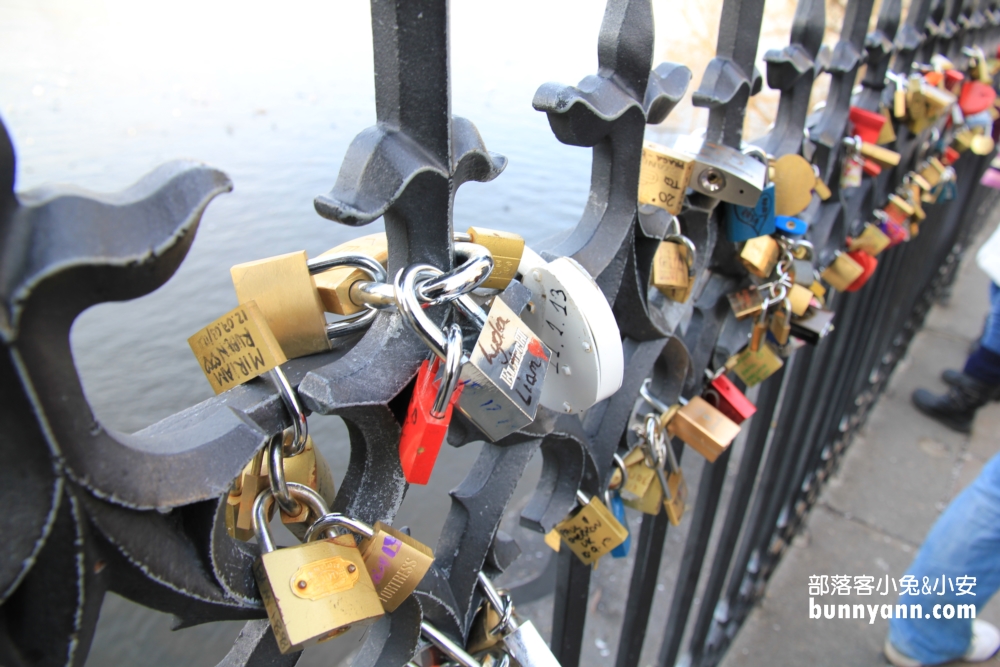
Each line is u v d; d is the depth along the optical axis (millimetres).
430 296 668
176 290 5918
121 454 486
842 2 5020
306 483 740
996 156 4734
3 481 425
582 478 1168
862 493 3697
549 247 981
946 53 2955
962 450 4051
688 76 1026
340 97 8570
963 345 5207
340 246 757
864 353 3152
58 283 403
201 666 4672
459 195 5512
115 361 5484
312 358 707
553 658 1005
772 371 1716
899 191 2582
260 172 6801
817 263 1885
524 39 7930
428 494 5090
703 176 1196
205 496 535
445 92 620
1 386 401
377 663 861
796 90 1535
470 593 983
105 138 7480
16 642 498
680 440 1700
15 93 8594
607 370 858
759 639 2908
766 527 2771
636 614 1836
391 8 581
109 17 12141
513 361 728
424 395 692
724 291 1550
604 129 878
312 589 635
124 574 517
